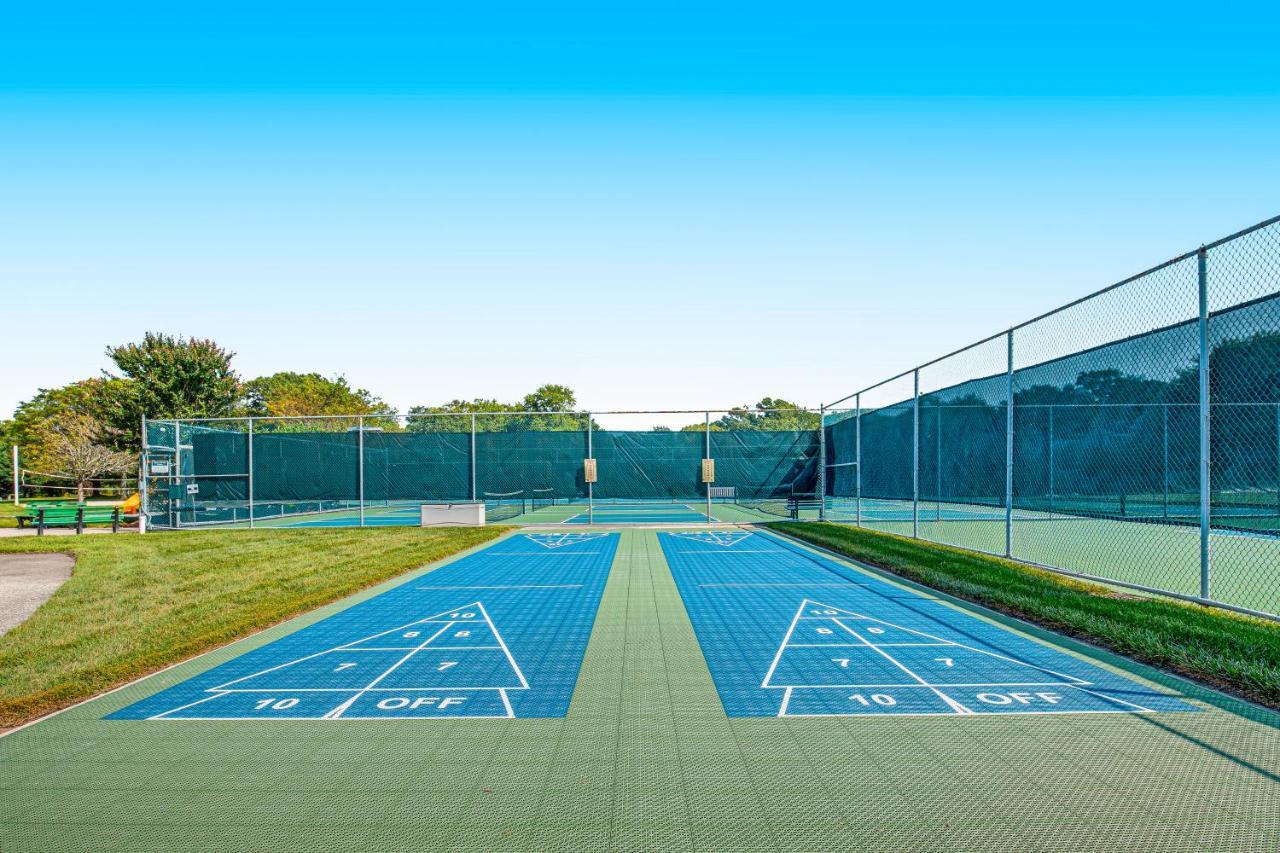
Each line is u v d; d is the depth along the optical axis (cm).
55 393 7125
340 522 2527
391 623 887
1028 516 2134
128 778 462
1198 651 673
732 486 2194
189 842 381
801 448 2209
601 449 2184
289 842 380
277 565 1358
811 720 548
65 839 386
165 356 3603
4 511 3634
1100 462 1527
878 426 2111
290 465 2177
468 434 2164
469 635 823
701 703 589
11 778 464
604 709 578
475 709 582
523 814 407
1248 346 1098
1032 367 1719
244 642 805
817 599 1004
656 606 968
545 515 2814
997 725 532
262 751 504
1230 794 419
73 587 1148
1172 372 1280
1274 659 641
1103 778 442
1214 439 1400
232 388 3797
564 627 855
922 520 2073
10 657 737
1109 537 1630
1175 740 500
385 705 596
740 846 370
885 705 579
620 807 414
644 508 3309
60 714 582
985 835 377
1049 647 745
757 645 765
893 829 385
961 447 1839
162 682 664
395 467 2166
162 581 1195
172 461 2216
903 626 841
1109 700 583
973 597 986
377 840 381
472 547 1650
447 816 406
